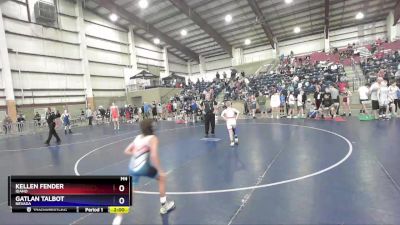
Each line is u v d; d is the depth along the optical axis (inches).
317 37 1259.2
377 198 153.9
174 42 1349.7
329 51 1166.3
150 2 999.6
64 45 963.3
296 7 1021.2
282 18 1111.6
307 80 812.6
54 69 923.4
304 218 136.7
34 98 856.3
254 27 1191.6
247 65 1338.6
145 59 1339.8
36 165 312.0
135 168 141.1
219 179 211.0
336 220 132.4
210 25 1178.0
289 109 681.6
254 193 176.1
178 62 1576.0
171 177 225.1
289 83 862.5
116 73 1179.9
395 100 482.3
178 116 887.7
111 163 296.2
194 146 362.6
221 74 1520.7
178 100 1055.0
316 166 226.4
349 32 1201.4
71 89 979.9
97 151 377.7
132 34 1244.5
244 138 399.2
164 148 361.7
